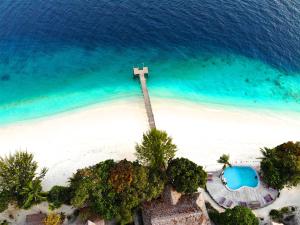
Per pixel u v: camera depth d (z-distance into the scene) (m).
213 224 52.12
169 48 88.81
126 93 75.19
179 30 93.81
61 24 94.31
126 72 81.00
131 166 51.75
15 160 53.75
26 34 91.12
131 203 49.06
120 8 99.94
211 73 82.19
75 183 50.34
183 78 80.19
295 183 54.88
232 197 55.50
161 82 78.62
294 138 67.31
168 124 68.06
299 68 84.94
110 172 51.53
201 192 56.16
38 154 62.12
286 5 102.06
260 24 95.56
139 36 91.75
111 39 90.56
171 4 101.75
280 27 94.75
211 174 58.62
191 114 70.88
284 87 79.56
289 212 53.75
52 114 70.38
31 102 73.12
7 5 99.19
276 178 55.00
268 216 53.41
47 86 77.12
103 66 82.88
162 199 52.09
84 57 85.38
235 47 89.69
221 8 100.44
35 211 53.25
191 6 101.06
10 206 53.75
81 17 96.62
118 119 68.81
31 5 99.81
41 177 55.12
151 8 100.19
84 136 65.50
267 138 67.00
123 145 63.62
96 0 102.38
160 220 47.84
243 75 82.12
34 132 66.56
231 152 63.50
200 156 62.38
